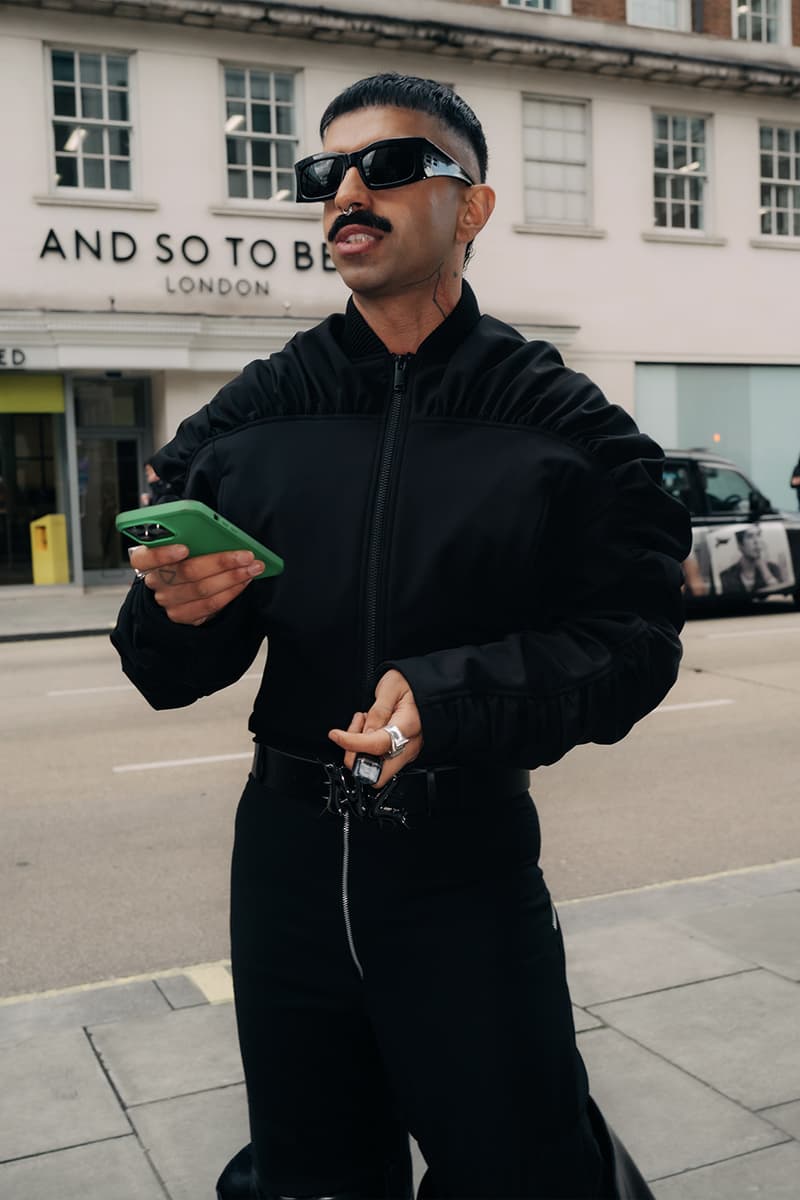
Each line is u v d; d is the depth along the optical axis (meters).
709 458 12.88
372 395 1.49
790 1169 2.43
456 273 1.53
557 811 5.57
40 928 4.17
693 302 19.23
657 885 4.43
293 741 1.46
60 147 15.66
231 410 1.58
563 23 17.75
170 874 4.73
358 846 1.41
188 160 16.11
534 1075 1.37
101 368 15.49
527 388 1.44
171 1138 2.60
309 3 16.09
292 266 16.70
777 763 6.47
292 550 1.45
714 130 19.20
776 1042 2.97
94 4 15.12
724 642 11.13
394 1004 1.40
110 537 17.00
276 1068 1.48
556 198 18.30
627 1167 1.52
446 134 1.48
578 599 1.44
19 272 15.42
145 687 1.49
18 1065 2.94
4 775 6.42
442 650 1.38
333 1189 1.49
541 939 1.43
